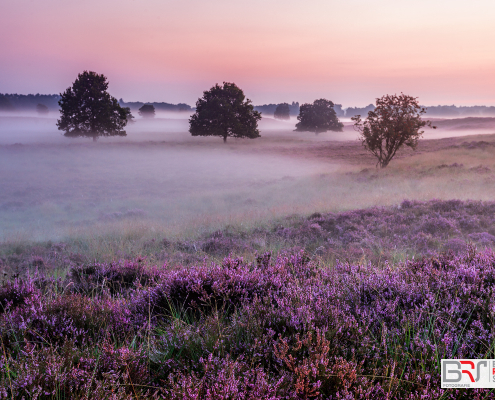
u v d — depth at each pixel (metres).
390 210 12.59
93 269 5.66
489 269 3.68
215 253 8.98
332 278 3.82
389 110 31.12
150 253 8.80
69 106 79.75
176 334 2.61
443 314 2.65
